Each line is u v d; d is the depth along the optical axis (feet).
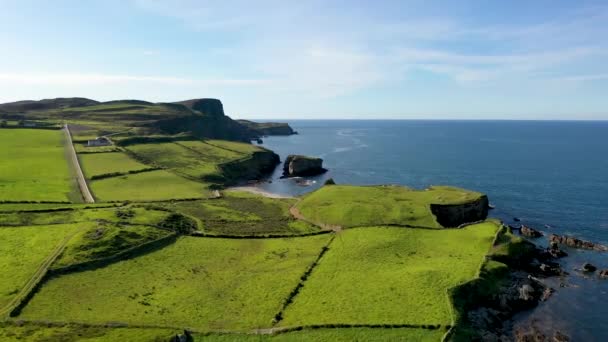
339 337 156.35
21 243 223.10
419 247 239.71
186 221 281.13
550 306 199.41
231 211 327.47
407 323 163.84
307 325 163.12
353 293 187.01
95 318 165.58
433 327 161.89
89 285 192.03
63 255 210.59
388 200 327.88
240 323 165.58
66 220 258.78
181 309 175.01
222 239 256.11
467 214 319.47
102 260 212.64
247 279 203.31
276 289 192.54
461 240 250.16
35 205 289.94
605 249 276.62
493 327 176.96
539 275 230.68
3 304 170.91
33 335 150.10
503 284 205.26
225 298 184.96
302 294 188.03
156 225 261.85
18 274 193.57
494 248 238.07
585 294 212.43
